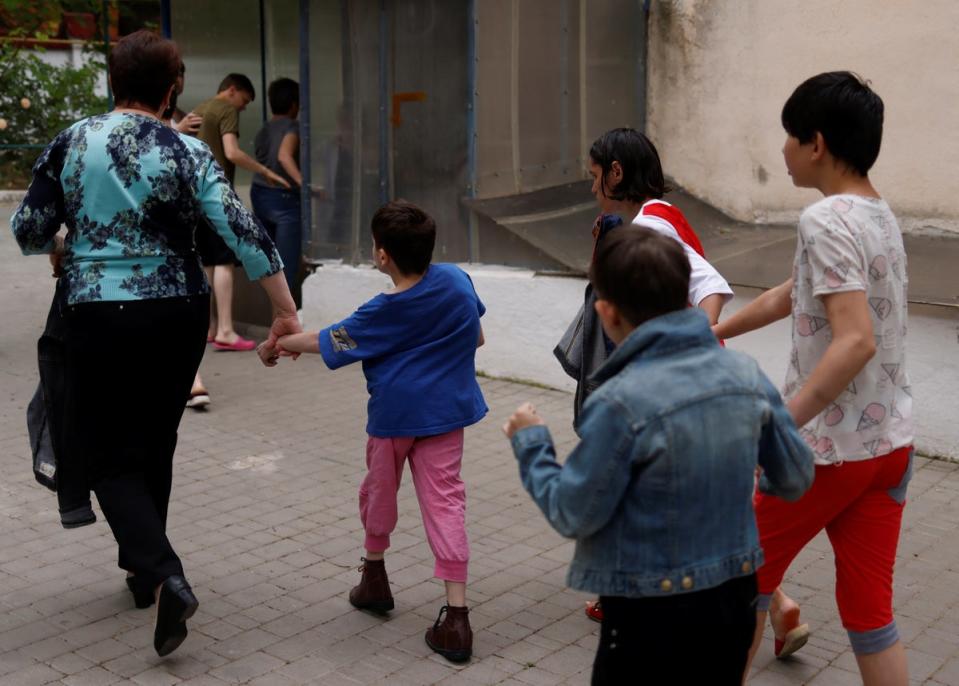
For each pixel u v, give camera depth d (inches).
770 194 229.6
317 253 303.3
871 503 111.5
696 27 234.8
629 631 86.1
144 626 146.0
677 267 84.4
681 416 81.8
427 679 132.7
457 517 139.1
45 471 141.5
